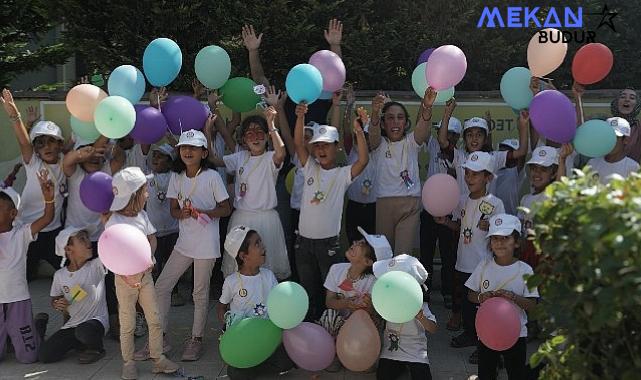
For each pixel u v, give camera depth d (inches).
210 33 276.7
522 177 241.0
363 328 173.2
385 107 226.8
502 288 175.3
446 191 200.7
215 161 221.9
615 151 210.8
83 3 273.0
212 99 236.1
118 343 212.5
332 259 203.0
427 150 261.6
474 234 201.3
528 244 198.2
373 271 176.7
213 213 202.4
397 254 223.6
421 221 244.8
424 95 217.8
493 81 293.4
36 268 278.2
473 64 287.4
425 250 245.6
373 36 281.7
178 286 251.6
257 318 177.9
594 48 204.2
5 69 345.7
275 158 206.2
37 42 354.3
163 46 214.1
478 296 175.5
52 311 242.7
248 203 210.2
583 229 99.8
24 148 216.4
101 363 195.2
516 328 160.1
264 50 282.0
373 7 291.0
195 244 201.0
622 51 294.2
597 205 101.6
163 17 267.0
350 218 245.4
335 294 187.5
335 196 201.2
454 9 278.8
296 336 173.6
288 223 249.8
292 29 273.0
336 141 200.2
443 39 278.8
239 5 269.7
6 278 191.9
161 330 186.5
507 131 268.4
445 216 212.2
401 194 222.1
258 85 220.4
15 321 193.2
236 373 179.8
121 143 234.5
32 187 216.8
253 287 190.2
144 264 171.5
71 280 194.4
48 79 475.8
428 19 281.9
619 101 238.4
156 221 243.9
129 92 208.4
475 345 206.7
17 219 212.7
